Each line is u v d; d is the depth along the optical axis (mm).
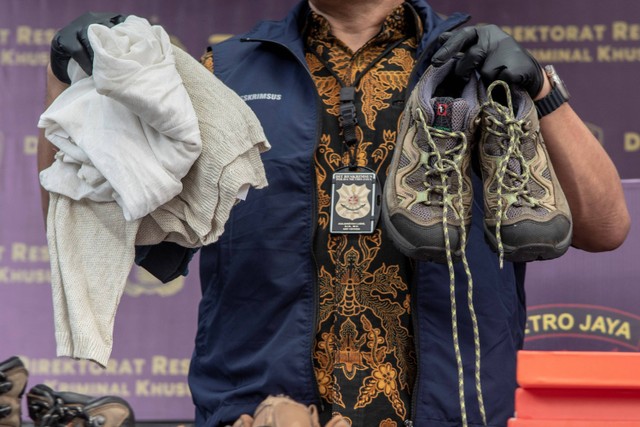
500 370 3270
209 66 3646
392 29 3490
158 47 2918
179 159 2852
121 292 2928
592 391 2543
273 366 3215
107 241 2953
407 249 2896
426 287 3230
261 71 3502
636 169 5297
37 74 5512
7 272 5387
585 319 3936
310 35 3557
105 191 2906
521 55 2967
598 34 5355
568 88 5352
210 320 3410
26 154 5469
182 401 5324
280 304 3277
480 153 3010
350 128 3314
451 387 3199
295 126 3361
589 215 3352
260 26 3627
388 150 3316
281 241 3291
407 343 3252
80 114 2898
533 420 2535
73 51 2939
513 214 2895
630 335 3904
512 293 3379
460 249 2898
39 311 5363
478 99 3006
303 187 3307
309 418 2783
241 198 2965
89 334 2844
